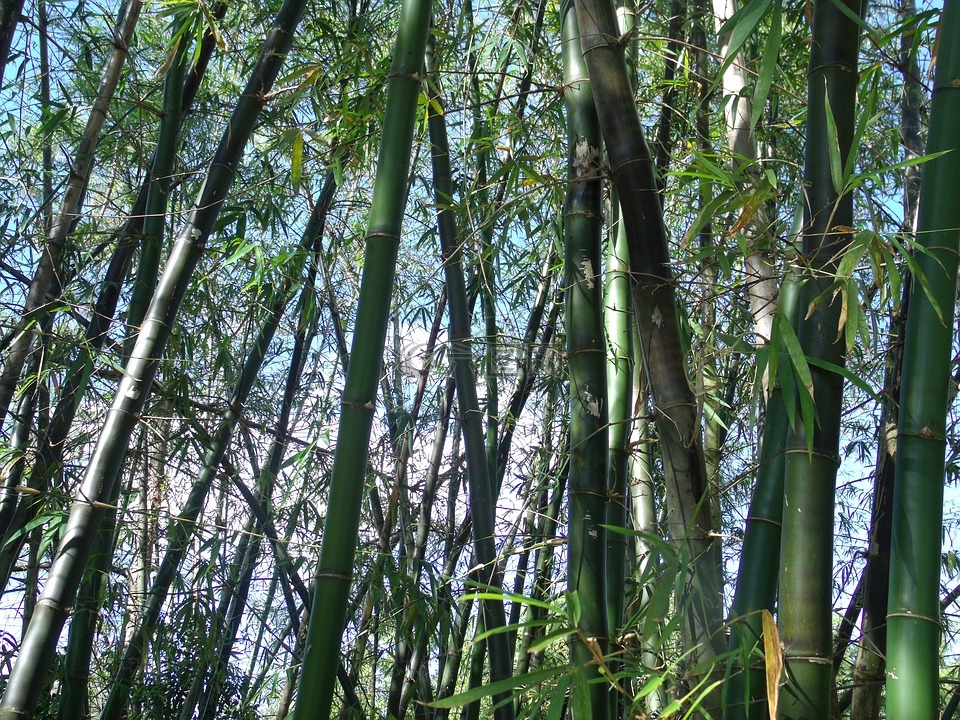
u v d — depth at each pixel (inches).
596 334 68.6
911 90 106.9
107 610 100.0
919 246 53.0
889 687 48.7
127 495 107.8
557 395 127.0
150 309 82.7
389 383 134.6
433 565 113.7
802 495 53.1
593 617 62.2
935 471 51.1
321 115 111.5
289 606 113.9
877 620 84.3
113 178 127.0
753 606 56.4
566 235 71.2
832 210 57.7
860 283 73.5
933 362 52.3
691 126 107.3
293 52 127.0
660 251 62.9
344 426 64.3
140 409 80.0
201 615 103.3
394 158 69.7
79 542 74.4
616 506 73.5
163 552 115.3
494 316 123.6
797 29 100.8
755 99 54.9
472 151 109.2
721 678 58.6
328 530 62.6
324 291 124.5
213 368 122.9
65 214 97.1
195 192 128.4
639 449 90.0
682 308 88.1
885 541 85.5
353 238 131.7
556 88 74.5
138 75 126.1
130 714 105.6
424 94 90.0
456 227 104.0
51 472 94.0
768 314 91.7
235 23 124.5
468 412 96.3
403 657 112.0
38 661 70.3
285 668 117.6
